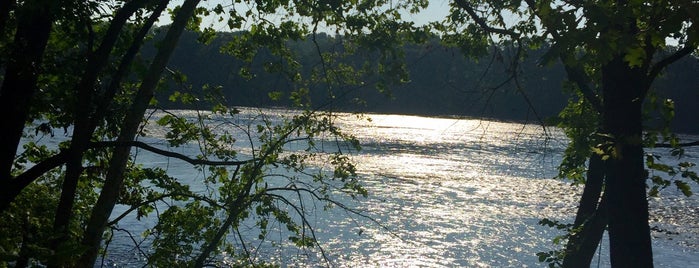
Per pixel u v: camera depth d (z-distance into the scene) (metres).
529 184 48.81
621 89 7.19
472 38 10.38
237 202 10.13
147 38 9.62
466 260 28.06
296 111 10.56
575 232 10.08
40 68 7.97
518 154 70.62
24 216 7.91
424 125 119.69
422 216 35.72
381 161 58.81
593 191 10.79
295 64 10.32
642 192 7.33
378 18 9.70
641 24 6.37
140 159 43.34
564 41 5.13
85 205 11.13
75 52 8.24
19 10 7.47
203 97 10.33
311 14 9.82
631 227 7.32
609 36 5.04
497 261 28.06
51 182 11.12
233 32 10.64
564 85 10.45
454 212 37.47
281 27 10.16
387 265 26.52
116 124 8.98
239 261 11.46
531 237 32.25
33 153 10.93
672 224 35.78
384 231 31.59
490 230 33.47
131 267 22.05
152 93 8.67
